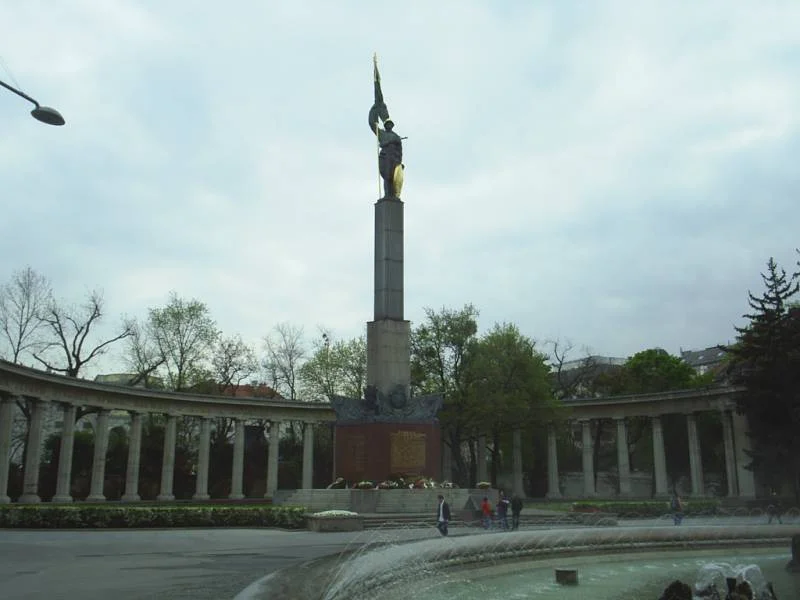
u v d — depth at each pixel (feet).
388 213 140.36
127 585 46.50
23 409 179.93
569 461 268.00
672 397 205.46
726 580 48.19
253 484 227.61
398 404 130.93
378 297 137.69
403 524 110.11
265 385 252.83
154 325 222.69
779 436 158.61
